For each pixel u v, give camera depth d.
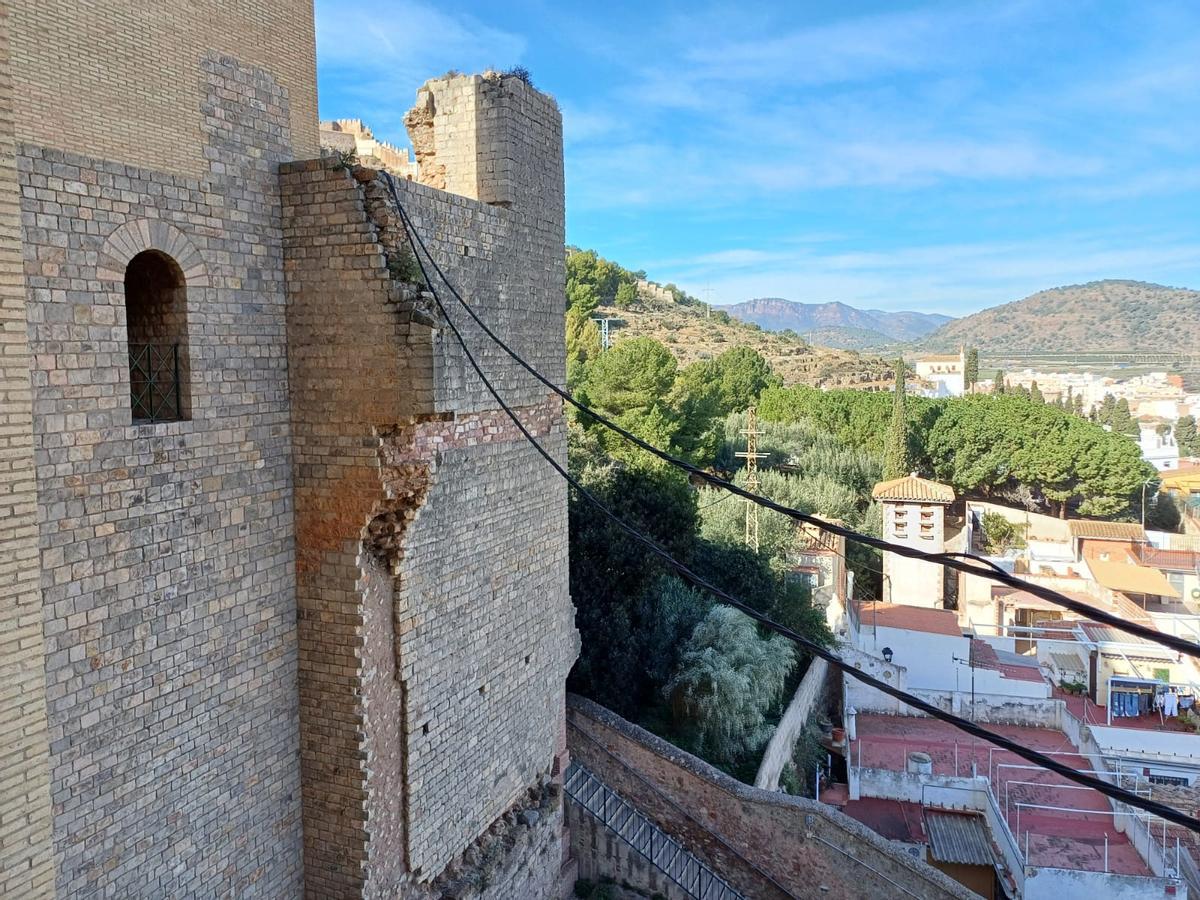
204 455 11.23
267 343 12.26
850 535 7.48
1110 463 73.25
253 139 11.91
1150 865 26.39
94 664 9.84
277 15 12.27
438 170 16.41
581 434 41.59
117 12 9.88
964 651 40.44
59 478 9.35
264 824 12.35
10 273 7.72
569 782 21.61
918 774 31.39
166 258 10.73
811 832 20.67
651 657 27.84
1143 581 58.22
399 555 13.00
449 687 14.54
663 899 19.66
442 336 13.21
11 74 8.03
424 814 14.00
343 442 12.49
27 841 8.02
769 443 68.44
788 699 32.66
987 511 73.12
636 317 151.00
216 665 11.50
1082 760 34.62
